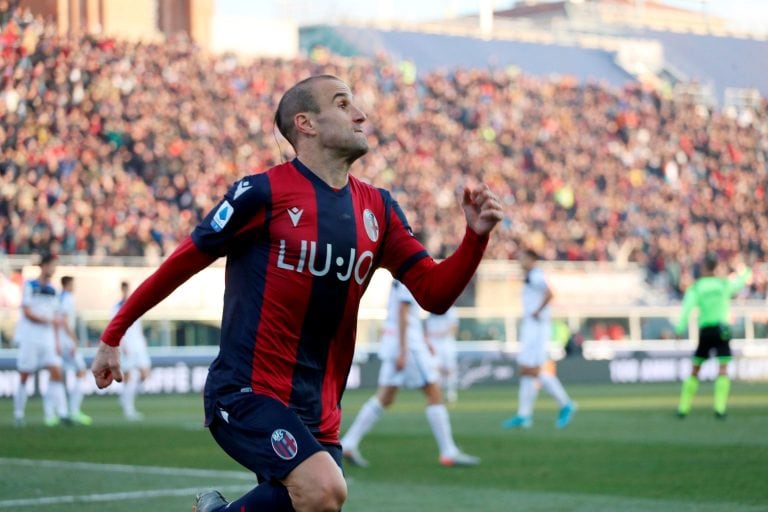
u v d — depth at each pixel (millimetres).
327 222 9938
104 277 55562
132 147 70938
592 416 39469
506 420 38438
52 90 70438
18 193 63500
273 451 9617
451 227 78000
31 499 19328
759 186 97062
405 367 24750
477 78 91312
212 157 73375
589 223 84312
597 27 115875
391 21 100312
